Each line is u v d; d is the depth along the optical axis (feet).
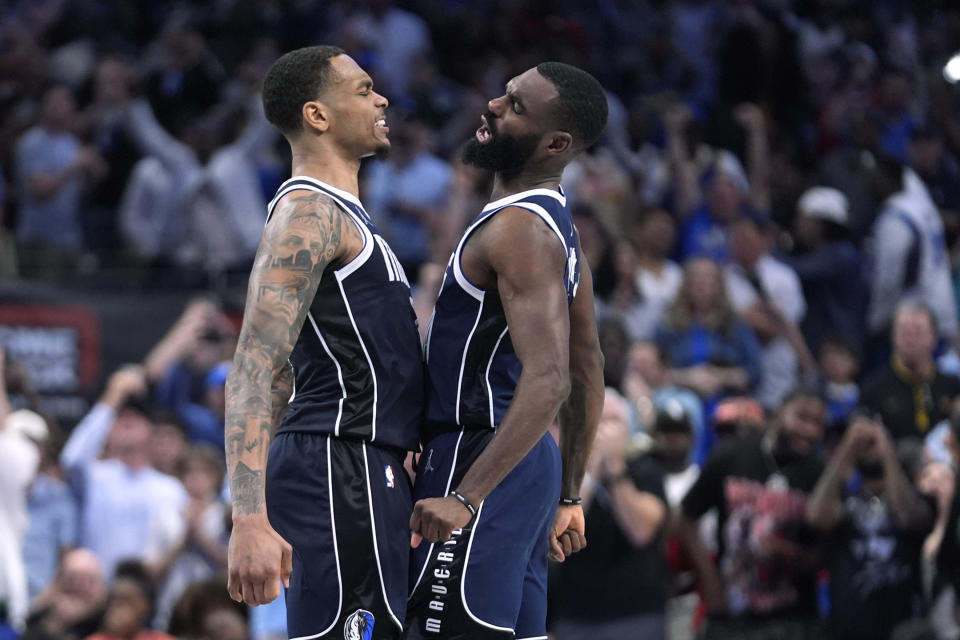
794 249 84.74
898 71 110.73
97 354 66.80
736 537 51.03
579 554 48.44
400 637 26.12
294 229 24.93
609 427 48.44
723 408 54.08
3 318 65.46
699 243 80.94
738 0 112.37
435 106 90.94
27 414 58.49
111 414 59.36
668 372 65.21
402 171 78.69
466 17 103.91
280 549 23.25
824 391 69.62
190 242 76.13
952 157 111.24
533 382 25.03
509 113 26.99
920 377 61.52
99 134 81.51
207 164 77.25
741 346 69.77
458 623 25.96
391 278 26.30
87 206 78.84
